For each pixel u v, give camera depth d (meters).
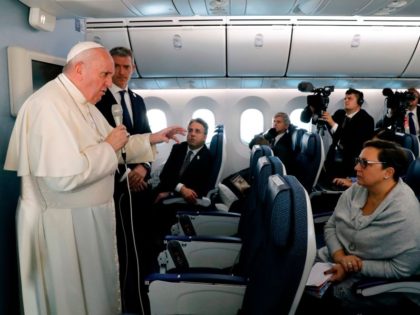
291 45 3.92
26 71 1.67
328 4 2.07
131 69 2.36
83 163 1.43
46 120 1.41
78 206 1.56
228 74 4.23
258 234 1.57
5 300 1.67
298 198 1.10
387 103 3.74
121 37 3.79
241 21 3.76
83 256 1.60
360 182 1.76
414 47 3.99
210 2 1.91
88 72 1.54
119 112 1.77
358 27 3.84
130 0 1.76
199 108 4.79
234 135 4.82
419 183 1.99
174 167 3.27
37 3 1.72
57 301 1.58
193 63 4.04
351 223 1.83
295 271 1.05
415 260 1.61
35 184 1.52
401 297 1.60
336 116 4.08
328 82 4.38
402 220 1.64
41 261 1.56
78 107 1.59
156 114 4.82
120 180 2.15
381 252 1.70
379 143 1.72
